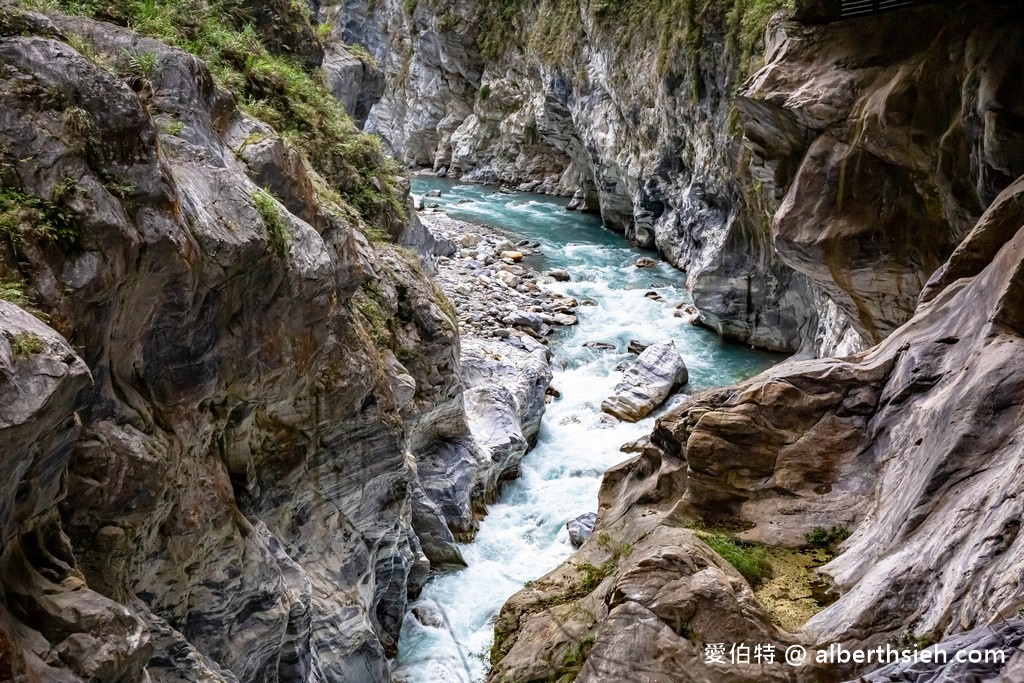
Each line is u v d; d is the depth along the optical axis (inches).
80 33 355.3
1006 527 267.3
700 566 316.5
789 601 335.9
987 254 415.5
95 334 292.0
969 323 378.9
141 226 299.1
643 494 434.0
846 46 568.4
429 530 605.0
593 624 343.0
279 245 359.9
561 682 319.9
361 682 464.4
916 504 325.1
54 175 283.1
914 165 529.7
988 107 467.5
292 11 654.5
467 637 558.3
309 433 420.2
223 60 529.3
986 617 245.1
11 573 248.1
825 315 815.1
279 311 369.4
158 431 331.0
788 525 382.0
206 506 357.7
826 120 561.9
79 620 253.0
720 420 412.5
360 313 510.6
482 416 721.0
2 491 225.0
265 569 383.2
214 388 347.9
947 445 327.3
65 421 247.1
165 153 344.2
